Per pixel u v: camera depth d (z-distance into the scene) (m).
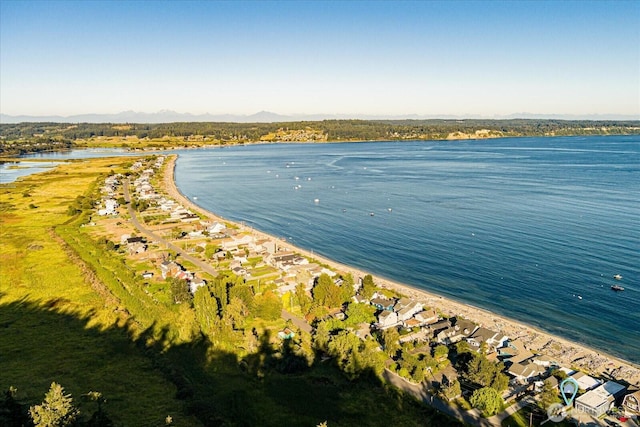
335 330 94.75
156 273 127.88
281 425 65.25
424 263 142.12
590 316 104.56
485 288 121.50
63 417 56.72
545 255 144.62
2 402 58.94
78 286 117.12
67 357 83.50
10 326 95.56
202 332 93.00
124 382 75.81
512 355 84.38
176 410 68.62
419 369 76.50
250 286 117.25
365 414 68.12
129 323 96.50
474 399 69.31
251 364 81.94
